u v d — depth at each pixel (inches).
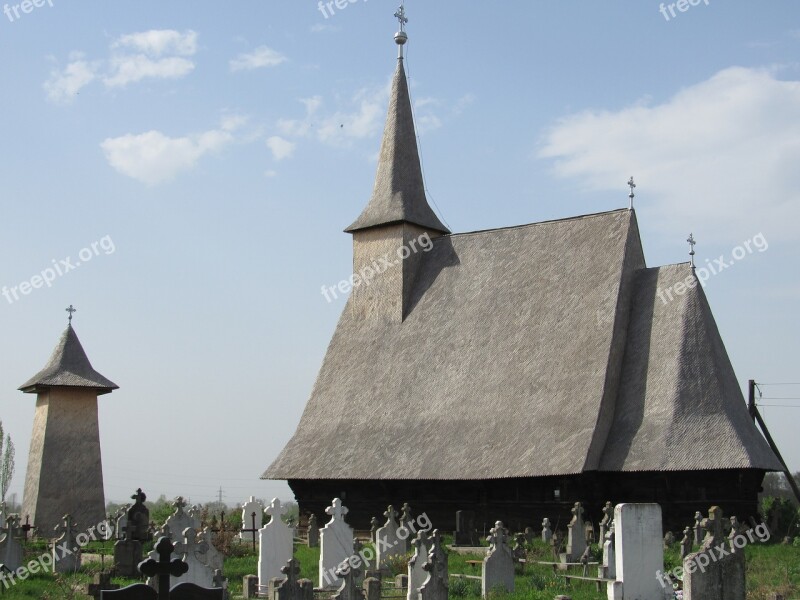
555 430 1724.9
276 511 1240.8
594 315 1824.6
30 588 1136.2
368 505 1926.7
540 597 1030.4
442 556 963.3
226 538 1608.0
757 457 1604.3
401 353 2047.2
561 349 1825.8
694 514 1615.4
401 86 2322.8
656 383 1728.6
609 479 1700.3
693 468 1593.3
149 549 1417.3
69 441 2121.1
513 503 1750.7
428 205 2245.3
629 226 1902.1
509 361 1878.7
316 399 2103.8
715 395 1670.8
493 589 1074.1
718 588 871.7
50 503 2068.2
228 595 1013.8
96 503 2112.5
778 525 1653.5
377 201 2222.0
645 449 1653.5
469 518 1535.4
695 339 1734.7
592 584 1117.1
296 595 909.8
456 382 1919.3
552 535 1545.3
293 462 2003.0
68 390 2143.2
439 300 2076.8
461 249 2129.7
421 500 1860.2
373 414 1984.5
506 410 1813.5
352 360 2116.1
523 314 1926.7
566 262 1941.4
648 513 1003.9
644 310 1830.7
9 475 3336.6
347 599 928.3
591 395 1729.8
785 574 1160.2
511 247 2054.6
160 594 648.4
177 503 1396.4
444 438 1845.5
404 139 2272.4
